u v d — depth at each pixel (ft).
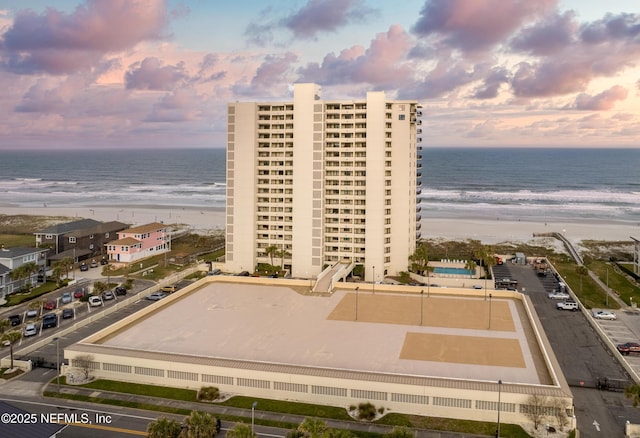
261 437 252.42
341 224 569.23
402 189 571.28
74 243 631.97
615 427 264.31
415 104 579.89
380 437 250.98
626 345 363.76
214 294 461.78
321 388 283.18
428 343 342.03
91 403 284.61
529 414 258.98
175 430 235.81
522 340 348.38
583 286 533.55
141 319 389.39
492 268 602.85
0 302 467.52
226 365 296.51
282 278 507.30
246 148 584.81
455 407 269.64
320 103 554.46
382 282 548.31
